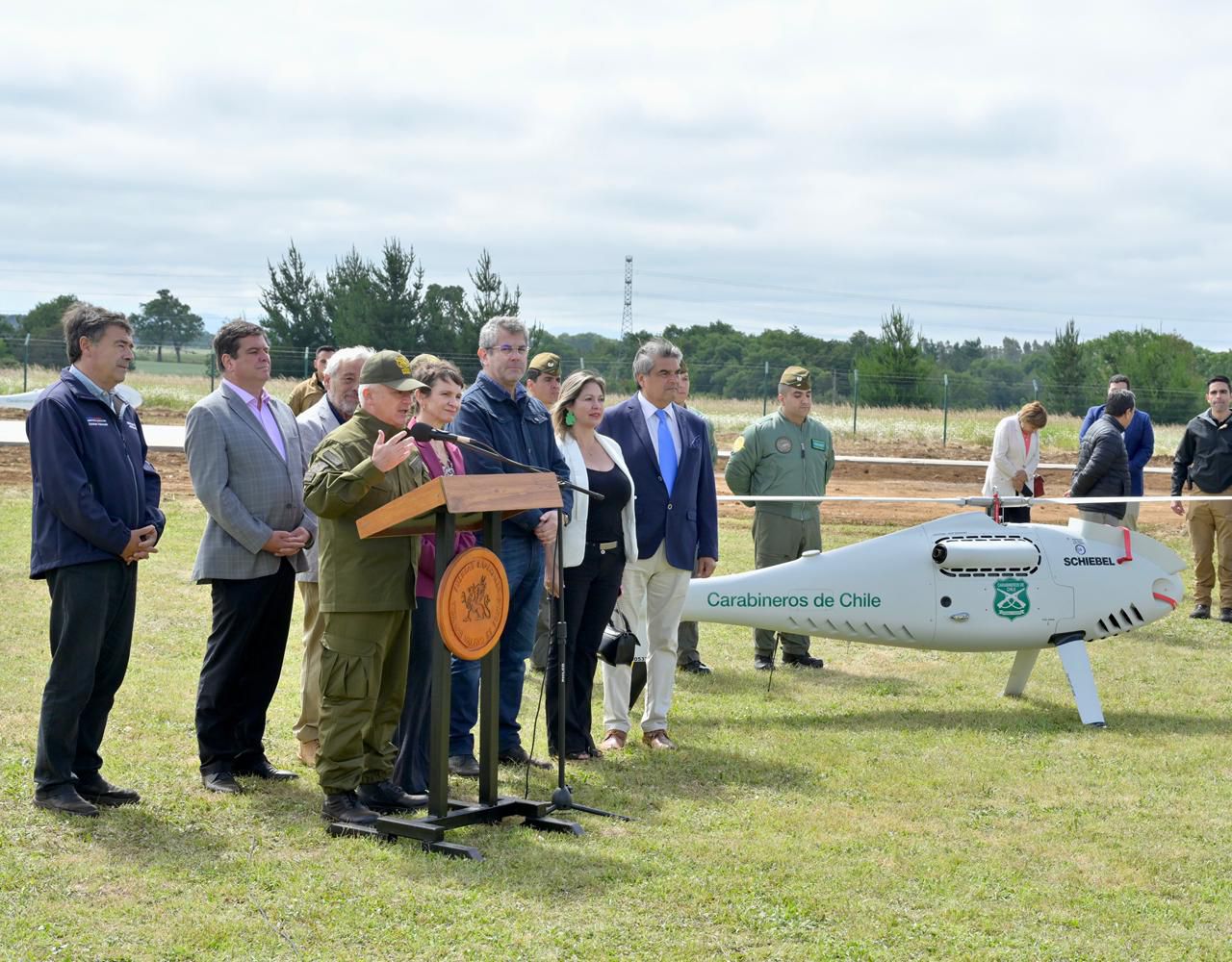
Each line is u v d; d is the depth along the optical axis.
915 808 5.55
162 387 35.12
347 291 51.62
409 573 4.93
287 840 4.77
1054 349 52.91
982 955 3.99
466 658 4.81
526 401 6.04
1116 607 7.52
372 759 5.17
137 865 4.44
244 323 5.57
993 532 7.64
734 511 17.44
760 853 4.82
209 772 5.44
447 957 3.80
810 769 6.16
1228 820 5.51
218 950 3.79
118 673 5.15
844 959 3.91
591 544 6.21
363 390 4.92
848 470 24.08
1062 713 7.48
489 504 4.64
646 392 6.67
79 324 5.02
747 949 3.95
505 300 50.06
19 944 3.76
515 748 6.06
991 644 7.50
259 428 5.53
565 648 5.46
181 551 11.85
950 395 44.50
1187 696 8.02
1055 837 5.22
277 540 5.38
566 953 3.86
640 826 5.13
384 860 4.57
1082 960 3.99
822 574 7.43
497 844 4.81
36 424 4.89
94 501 4.85
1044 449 28.16
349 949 3.83
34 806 4.96
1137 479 11.66
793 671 8.56
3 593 9.43
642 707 7.43
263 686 5.60
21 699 6.57
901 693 7.94
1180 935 4.22
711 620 7.39
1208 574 10.91
